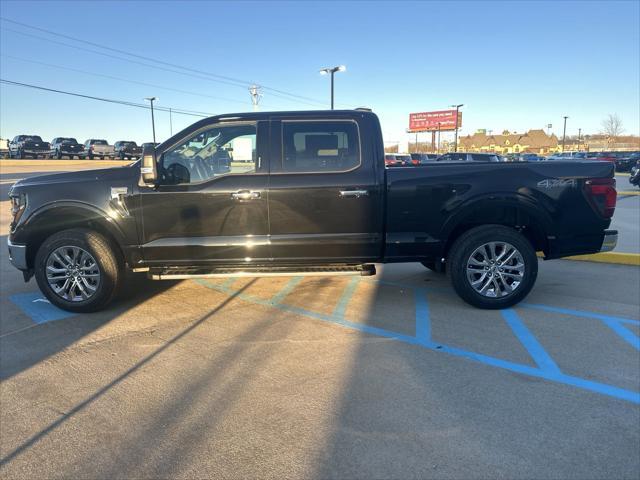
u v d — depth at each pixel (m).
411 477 2.47
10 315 4.98
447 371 3.62
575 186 4.83
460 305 5.17
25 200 4.88
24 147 43.97
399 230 4.85
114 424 2.99
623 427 2.88
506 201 4.78
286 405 3.17
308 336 4.34
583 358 3.83
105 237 4.93
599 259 7.20
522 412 3.06
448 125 79.69
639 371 3.60
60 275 4.96
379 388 3.38
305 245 4.80
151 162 4.55
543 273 6.53
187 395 3.32
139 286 6.05
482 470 2.51
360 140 4.82
